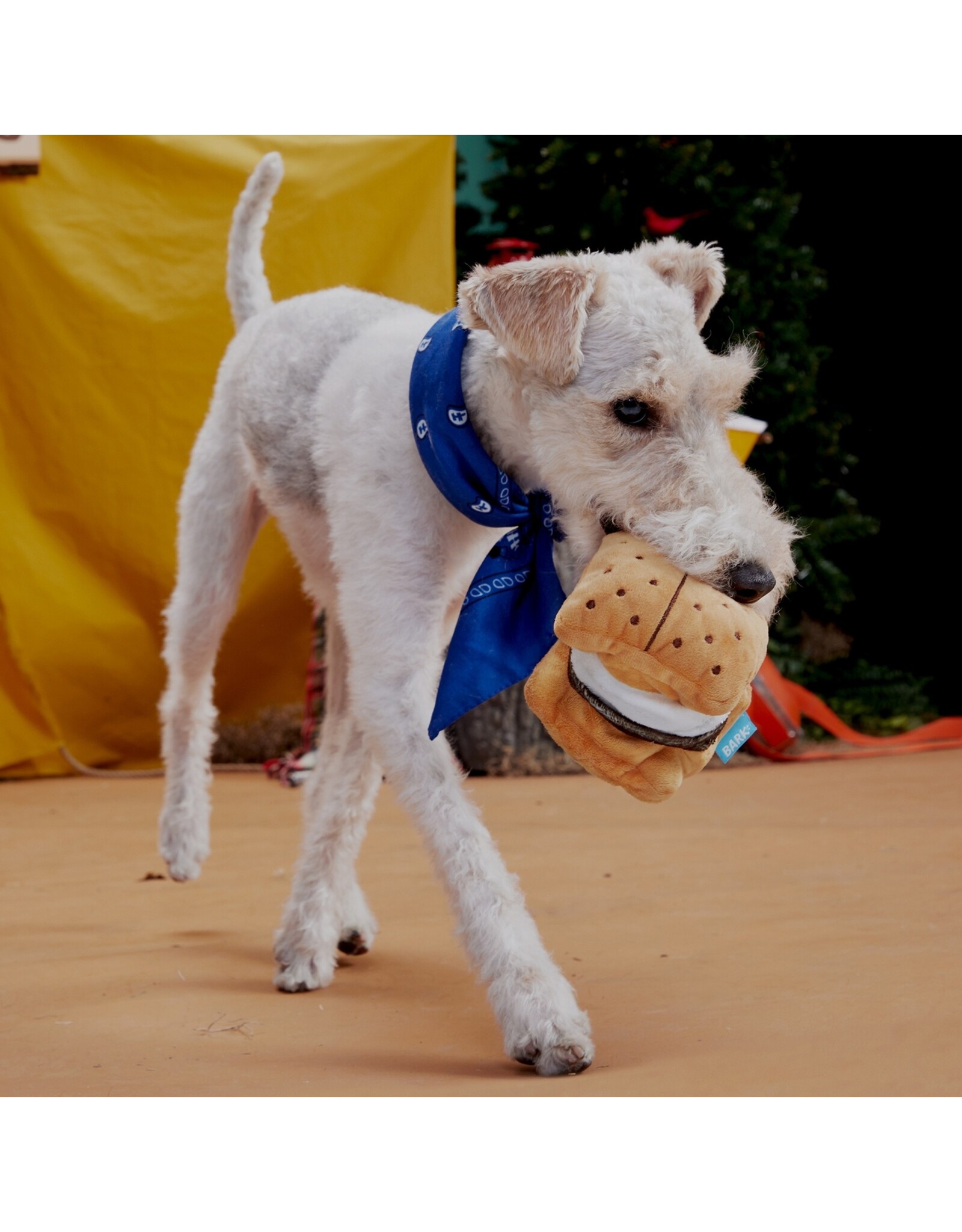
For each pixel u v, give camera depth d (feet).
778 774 9.73
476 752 10.07
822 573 11.68
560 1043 4.49
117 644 10.50
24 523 10.27
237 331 6.27
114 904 6.20
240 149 10.33
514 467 4.99
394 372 5.14
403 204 10.46
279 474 5.50
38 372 10.21
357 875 6.54
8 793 9.59
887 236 14.24
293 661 10.90
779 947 5.34
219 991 5.19
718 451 4.68
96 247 10.22
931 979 4.96
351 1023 4.92
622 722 4.61
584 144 11.18
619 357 4.68
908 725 12.26
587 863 6.60
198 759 6.06
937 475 14.19
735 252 11.32
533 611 5.00
